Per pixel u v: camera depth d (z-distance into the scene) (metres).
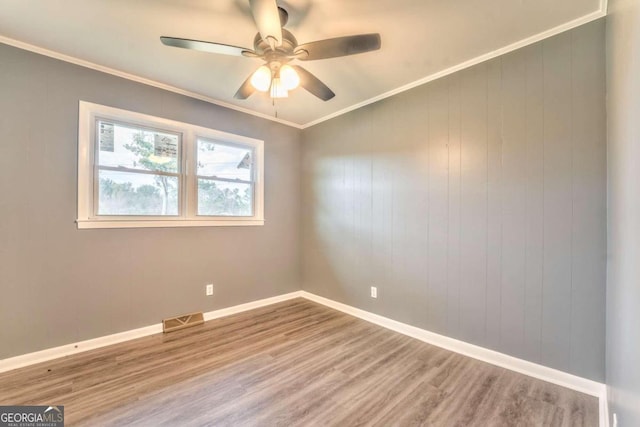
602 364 1.79
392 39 2.05
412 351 2.45
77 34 2.02
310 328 2.93
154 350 2.43
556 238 1.96
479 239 2.31
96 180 2.48
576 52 1.87
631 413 0.86
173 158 2.92
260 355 2.37
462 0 1.68
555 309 1.96
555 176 1.96
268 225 3.65
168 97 2.83
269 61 1.79
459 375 2.08
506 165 2.17
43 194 2.23
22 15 1.82
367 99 3.11
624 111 1.09
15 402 1.77
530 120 2.05
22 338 2.15
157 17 1.84
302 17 1.82
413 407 1.75
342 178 3.45
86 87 2.40
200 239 3.07
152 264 2.76
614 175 1.44
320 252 3.73
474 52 2.21
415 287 2.74
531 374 2.06
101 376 2.04
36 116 2.20
